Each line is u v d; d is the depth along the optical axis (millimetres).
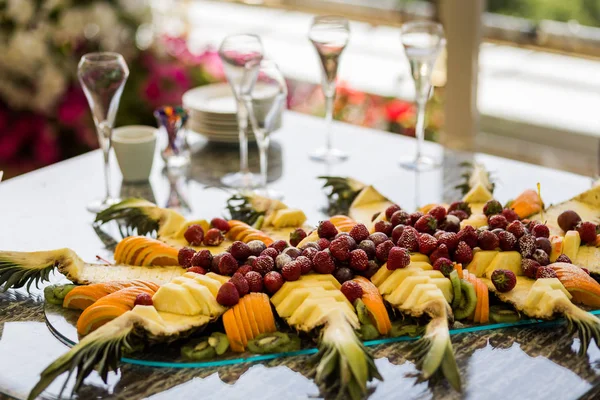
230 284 1280
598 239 1533
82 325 1293
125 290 1321
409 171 2092
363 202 1792
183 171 2104
